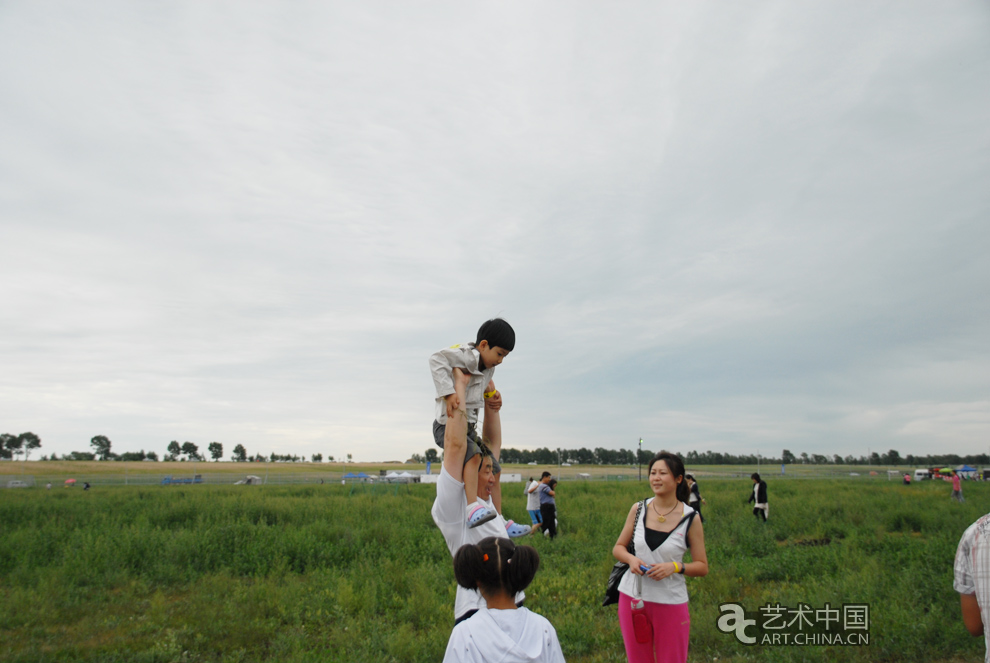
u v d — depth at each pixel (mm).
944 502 20062
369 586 8133
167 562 9695
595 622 6742
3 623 6875
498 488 3291
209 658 5879
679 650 4059
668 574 3967
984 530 2680
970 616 2771
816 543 12617
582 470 111250
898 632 5793
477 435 3135
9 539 11273
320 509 17188
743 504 20266
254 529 12055
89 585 8672
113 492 31734
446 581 8461
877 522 14875
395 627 6695
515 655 2279
